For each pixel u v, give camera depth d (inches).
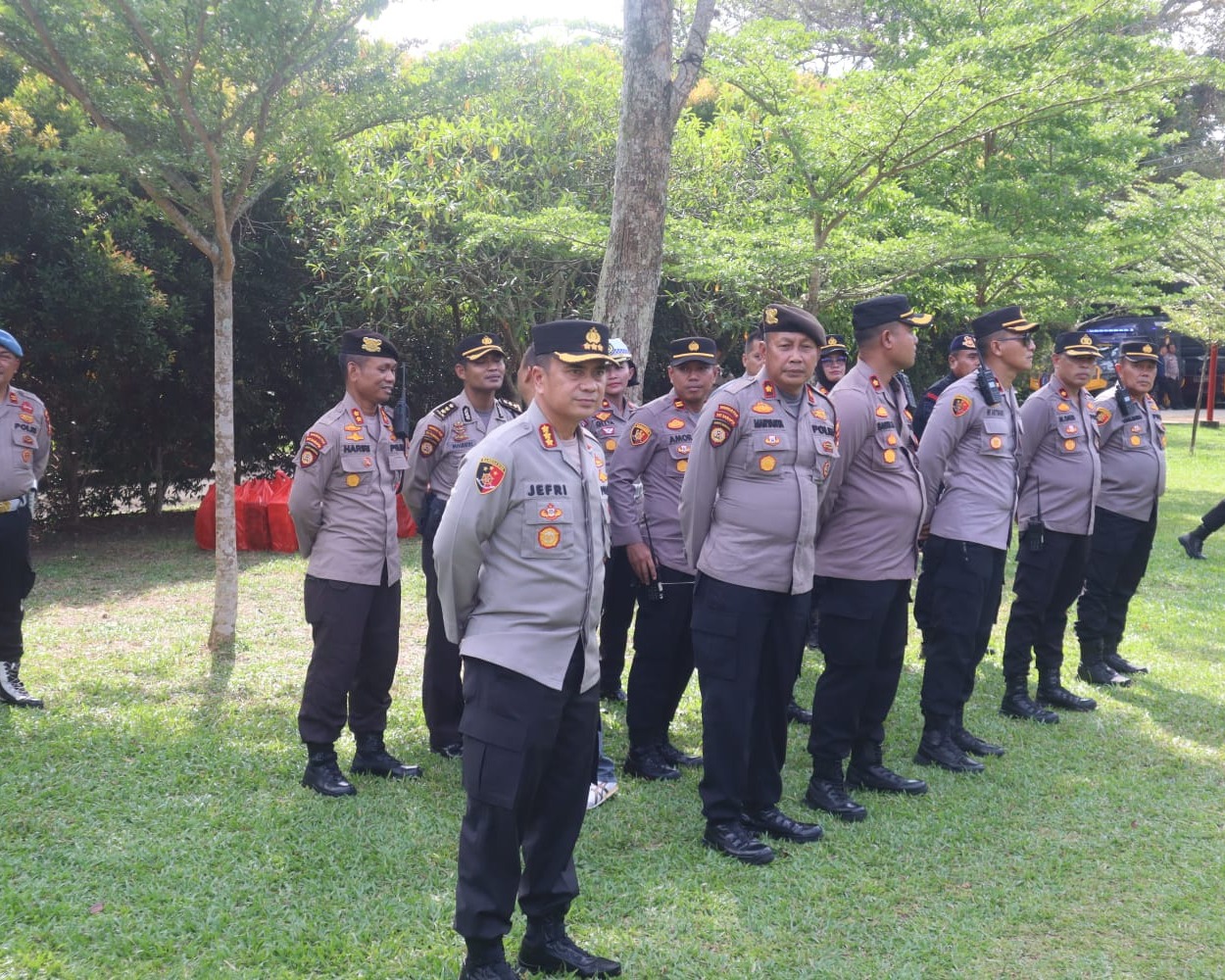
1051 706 215.8
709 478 147.3
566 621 110.5
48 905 125.7
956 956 121.3
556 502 111.0
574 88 410.6
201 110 221.5
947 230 350.6
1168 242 468.8
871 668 159.8
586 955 116.2
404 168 401.1
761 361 185.8
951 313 482.0
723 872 139.5
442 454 180.4
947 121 331.0
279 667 228.2
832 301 379.2
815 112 339.9
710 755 145.9
